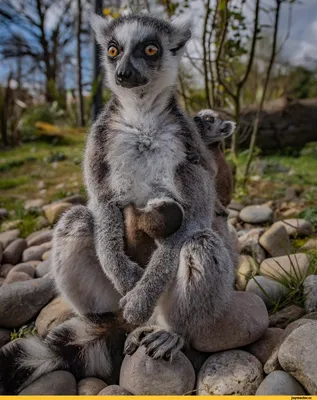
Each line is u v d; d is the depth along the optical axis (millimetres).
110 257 438
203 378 399
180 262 419
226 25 826
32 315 531
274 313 514
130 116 461
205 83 897
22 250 740
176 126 460
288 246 669
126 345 429
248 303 460
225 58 969
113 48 486
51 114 2201
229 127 644
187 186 441
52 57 2932
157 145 448
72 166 1380
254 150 1198
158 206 420
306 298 512
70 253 456
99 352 446
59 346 435
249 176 1098
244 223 819
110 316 462
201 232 424
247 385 382
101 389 411
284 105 1388
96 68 1043
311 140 1388
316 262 594
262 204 944
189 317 416
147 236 455
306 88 2236
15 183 1224
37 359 423
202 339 426
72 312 505
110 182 458
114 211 457
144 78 453
